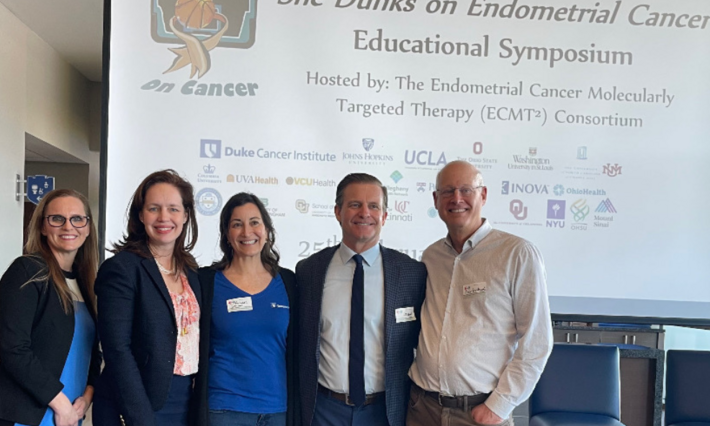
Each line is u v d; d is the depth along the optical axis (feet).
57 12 17.78
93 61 23.11
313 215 12.21
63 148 22.84
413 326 8.03
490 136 12.45
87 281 7.72
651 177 12.69
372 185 7.87
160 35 11.96
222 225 7.75
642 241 12.65
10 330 6.60
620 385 11.47
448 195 8.02
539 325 7.57
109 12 11.82
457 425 7.63
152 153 11.93
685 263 12.68
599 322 12.54
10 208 17.66
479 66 12.45
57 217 7.19
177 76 12.00
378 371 7.68
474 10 12.44
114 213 11.79
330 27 12.25
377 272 7.92
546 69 12.55
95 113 26.45
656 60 12.75
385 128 12.32
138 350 6.82
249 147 12.12
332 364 7.61
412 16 12.36
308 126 12.21
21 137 18.47
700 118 12.80
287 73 12.18
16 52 18.07
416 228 12.34
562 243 12.54
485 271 7.82
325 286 7.82
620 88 12.68
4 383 6.70
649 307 12.60
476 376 7.62
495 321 7.71
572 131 12.59
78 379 7.25
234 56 12.10
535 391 10.83
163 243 7.19
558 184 12.55
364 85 12.29
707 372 11.22
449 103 12.41
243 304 7.35
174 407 6.98
